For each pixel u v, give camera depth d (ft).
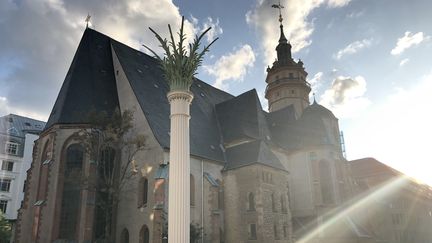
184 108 67.87
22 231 122.52
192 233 110.83
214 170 133.18
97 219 118.11
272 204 127.34
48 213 116.06
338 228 146.72
